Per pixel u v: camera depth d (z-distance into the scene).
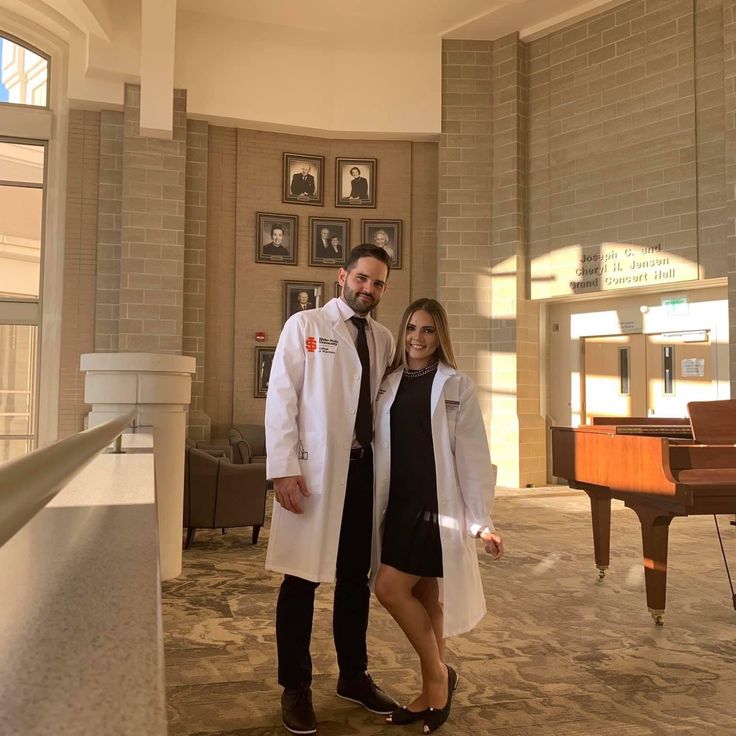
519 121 10.84
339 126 11.11
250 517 6.21
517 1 10.00
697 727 2.65
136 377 4.48
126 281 9.98
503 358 10.74
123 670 0.37
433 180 11.54
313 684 3.06
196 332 10.65
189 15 10.59
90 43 9.73
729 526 7.44
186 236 10.66
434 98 11.08
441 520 2.62
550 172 10.66
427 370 2.78
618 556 5.84
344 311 2.83
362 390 2.81
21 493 0.56
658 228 9.47
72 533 0.79
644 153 9.66
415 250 11.46
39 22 9.98
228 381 10.95
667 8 9.52
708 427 4.21
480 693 2.98
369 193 11.45
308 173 11.35
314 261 11.30
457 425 2.74
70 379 10.08
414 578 2.64
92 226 10.23
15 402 10.00
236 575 5.11
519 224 10.75
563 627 3.92
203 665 3.28
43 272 10.13
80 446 0.99
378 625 3.94
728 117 8.75
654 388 9.92
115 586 0.55
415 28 10.97
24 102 10.22
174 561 4.91
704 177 9.09
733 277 8.64
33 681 0.36
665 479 3.79
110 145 10.27
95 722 0.31
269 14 10.66
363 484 2.78
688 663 3.35
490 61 11.12
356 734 2.58
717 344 9.30
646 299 10.01
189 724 2.65
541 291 10.66
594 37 10.25
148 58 9.70
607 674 3.20
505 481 10.59
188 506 6.02
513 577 5.11
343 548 2.80
